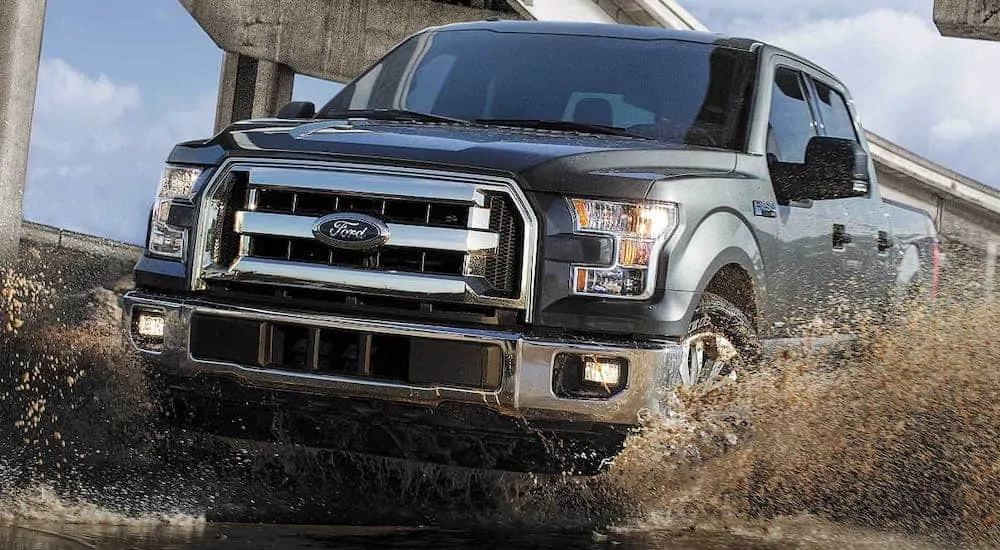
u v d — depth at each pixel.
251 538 3.39
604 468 3.85
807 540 3.87
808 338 4.84
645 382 3.70
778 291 4.57
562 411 3.68
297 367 3.79
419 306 3.77
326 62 19.12
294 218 3.85
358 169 3.83
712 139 4.64
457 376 3.69
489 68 5.03
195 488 3.96
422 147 3.87
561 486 4.04
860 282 5.32
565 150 3.92
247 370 3.82
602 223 3.77
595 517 3.99
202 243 3.97
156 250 4.08
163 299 3.97
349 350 3.77
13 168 12.05
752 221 4.32
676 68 4.93
